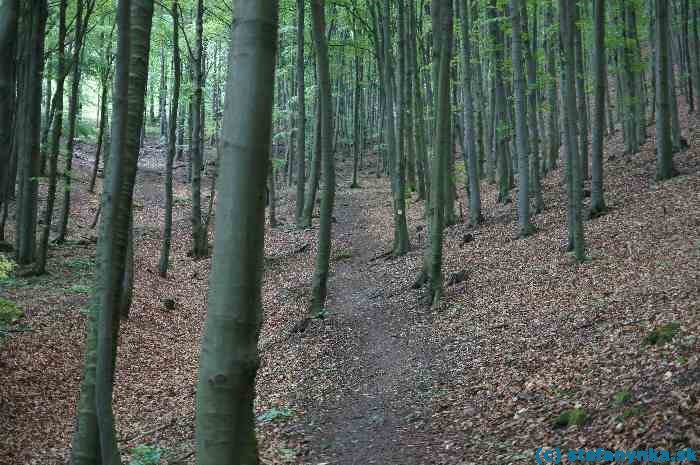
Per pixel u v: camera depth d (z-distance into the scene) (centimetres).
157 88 4631
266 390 1012
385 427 760
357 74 3384
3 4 484
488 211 2166
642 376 643
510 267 1423
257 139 254
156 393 1087
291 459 681
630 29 2116
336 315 1407
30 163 1816
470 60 2025
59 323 1324
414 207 2705
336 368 1064
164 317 1559
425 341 1125
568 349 839
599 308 962
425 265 1496
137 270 1945
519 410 702
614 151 2462
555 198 2016
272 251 2264
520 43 1647
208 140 4906
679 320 760
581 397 664
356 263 1984
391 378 966
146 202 3272
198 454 255
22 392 1011
